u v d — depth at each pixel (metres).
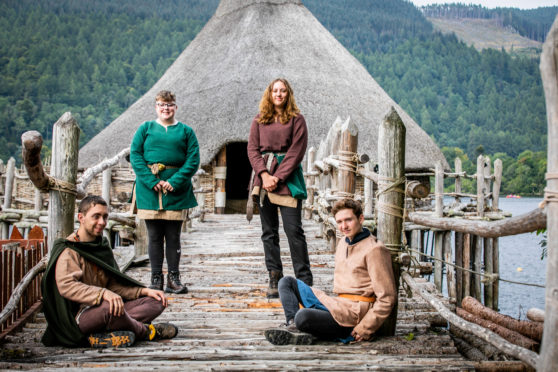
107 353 3.21
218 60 18.06
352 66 18.66
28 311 4.09
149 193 4.76
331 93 16.72
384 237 3.79
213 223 11.34
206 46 19.20
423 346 3.42
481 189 11.16
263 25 18.47
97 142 17.53
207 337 3.66
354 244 3.57
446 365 3.05
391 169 3.78
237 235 9.17
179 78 18.58
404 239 3.96
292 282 3.78
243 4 19.56
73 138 4.17
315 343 3.51
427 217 3.47
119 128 17.36
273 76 16.75
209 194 14.75
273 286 4.70
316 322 3.45
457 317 3.05
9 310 3.44
